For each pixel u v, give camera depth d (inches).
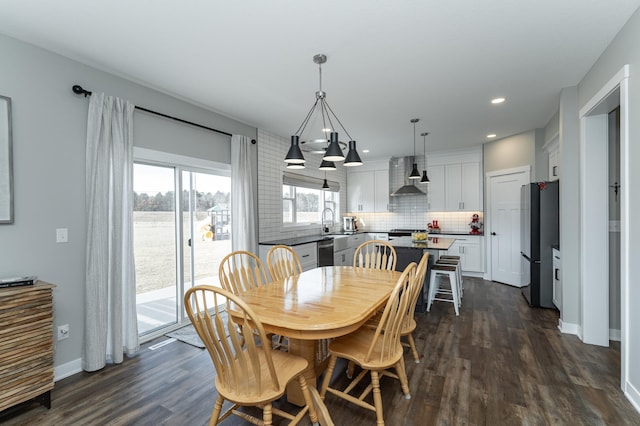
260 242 177.6
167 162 128.3
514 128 183.8
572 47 94.0
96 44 90.7
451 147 233.8
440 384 88.7
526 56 99.2
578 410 76.6
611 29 85.0
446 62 102.7
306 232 228.2
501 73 111.1
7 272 85.0
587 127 113.5
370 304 76.6
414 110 149.9
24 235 88.0
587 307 114.2
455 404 79.4
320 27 83.0
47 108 92.6
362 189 286.4
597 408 77.3
